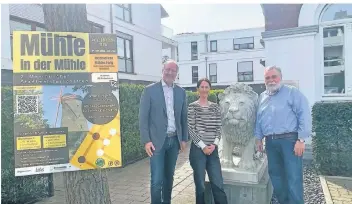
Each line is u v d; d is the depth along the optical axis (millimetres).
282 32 7750
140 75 17016
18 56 2449
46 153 2555
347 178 5133
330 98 7473
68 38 2576
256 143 3898
